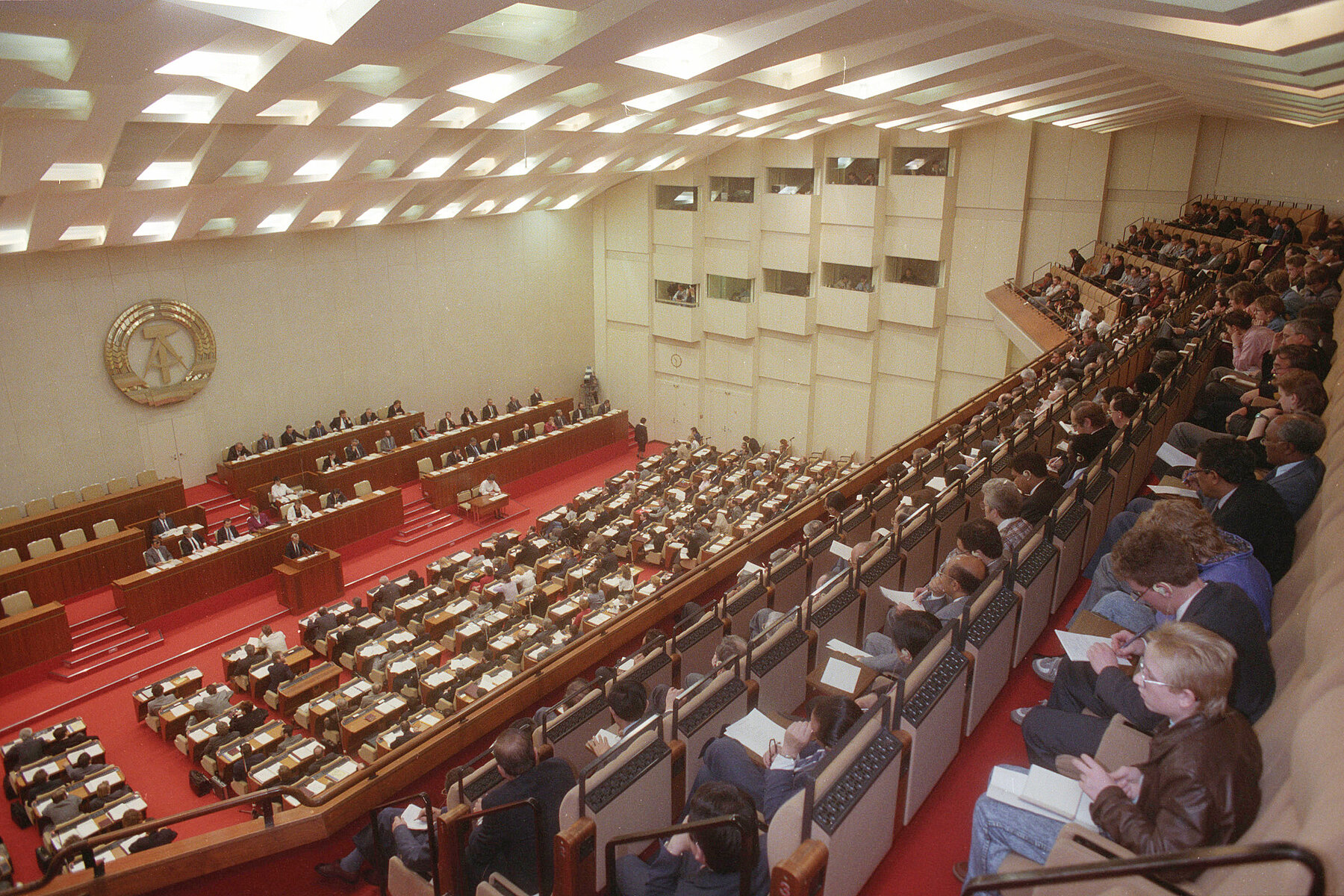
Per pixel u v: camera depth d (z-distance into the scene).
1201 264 18.66
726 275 29.48
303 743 13.01
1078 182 24.70
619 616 10.13
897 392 28.59
